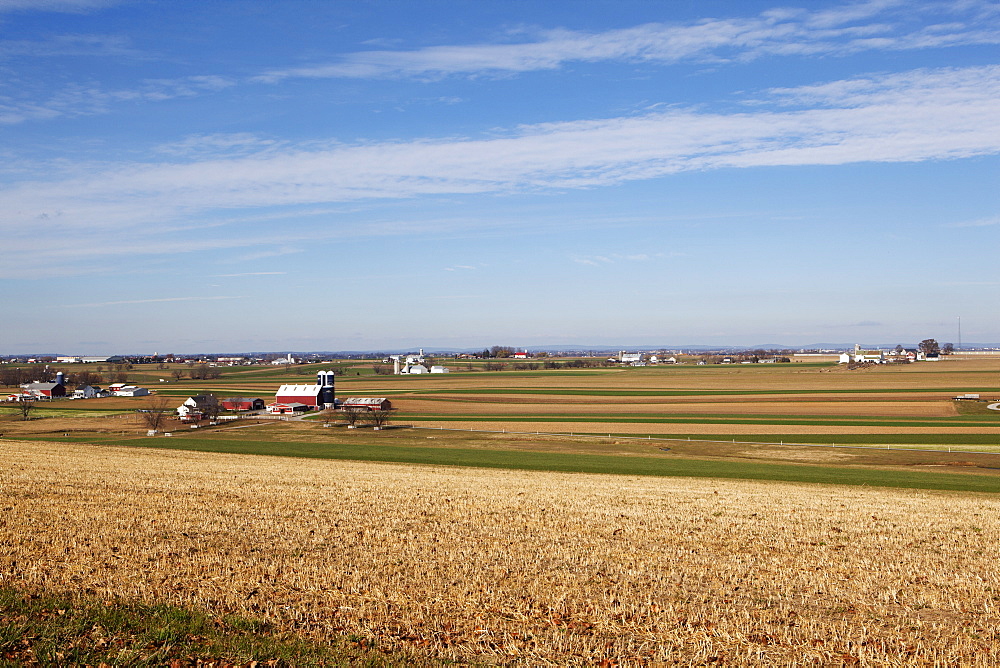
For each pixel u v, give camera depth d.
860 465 63.00
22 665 12.73
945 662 14.31
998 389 153.88
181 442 84.06
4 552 21.02
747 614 16.84
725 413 115.31
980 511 34.69
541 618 16.55
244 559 21.08
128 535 23.81
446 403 141.38
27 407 125.00
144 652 13.62
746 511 33.06
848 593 18.95
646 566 21.41
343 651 14.27
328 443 83.12
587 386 185.62
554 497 36.72
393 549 22.86
